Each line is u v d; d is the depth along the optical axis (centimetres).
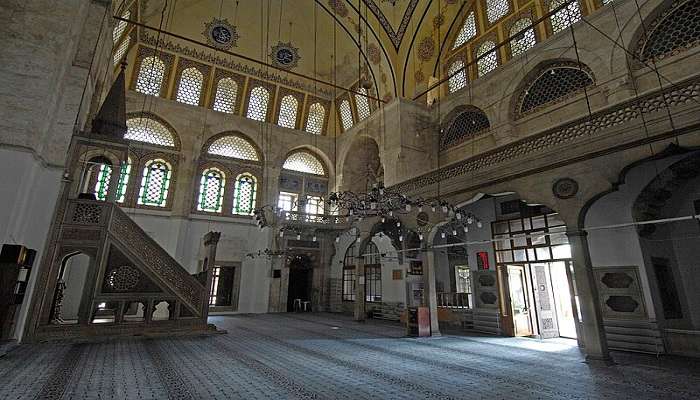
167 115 1479
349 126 1747
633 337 685
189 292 864
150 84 1484
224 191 1560
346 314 1503
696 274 712
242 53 1658
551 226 869
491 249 980
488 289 966
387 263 1351
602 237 755
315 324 1131
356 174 1766
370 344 761
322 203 1780
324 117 1847
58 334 703
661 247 732
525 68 1046
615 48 851
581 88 934
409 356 633
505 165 734
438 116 1331
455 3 1320
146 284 816
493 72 1144
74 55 735
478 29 1259
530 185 686
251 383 437
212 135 1562
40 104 635
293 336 861
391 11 1423
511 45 1133
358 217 778
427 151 1343
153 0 1285
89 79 791
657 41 811
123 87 927
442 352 676
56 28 675
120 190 1362
